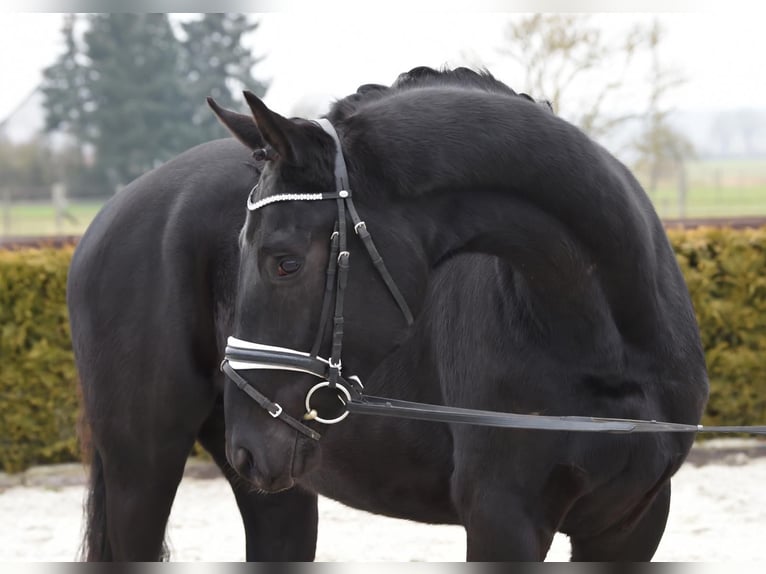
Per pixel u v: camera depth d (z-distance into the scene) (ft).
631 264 13.71
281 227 12.78
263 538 19.56
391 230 13.10
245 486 19.42
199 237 17.43
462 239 13.55
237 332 13.25
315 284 12.91
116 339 17.78
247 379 13.15
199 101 150.41
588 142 13.80
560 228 13.50
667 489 15.16
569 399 14.01
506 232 13.50
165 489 18.04
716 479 35.06
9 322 37.58
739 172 191.52
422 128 13.38
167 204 17.98
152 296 17.53
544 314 13.94
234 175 17.72
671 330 14.56
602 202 13.46
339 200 12.92
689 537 28.25
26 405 37.91
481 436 14.28
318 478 17.56
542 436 13.83
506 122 13.48
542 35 55.01
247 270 13.15
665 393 14.38
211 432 19.01
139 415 17.63
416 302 13.32
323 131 13.03
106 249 18.25
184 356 17.39
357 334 13.07
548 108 15.01
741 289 37.91
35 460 38.88
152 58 160.97
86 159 172.35
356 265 13.00
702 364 15.02
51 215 151.94
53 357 37.76
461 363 14.82
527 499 14.14
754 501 32.12
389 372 15.90
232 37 149.48
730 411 38.93
